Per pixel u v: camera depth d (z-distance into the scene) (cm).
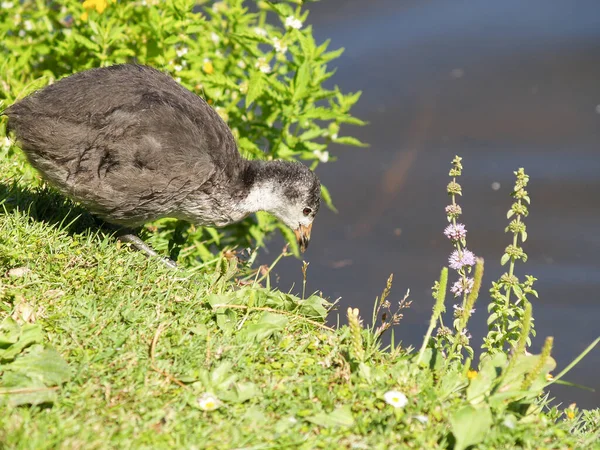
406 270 1122
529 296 1062
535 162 1333
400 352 564
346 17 1594
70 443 421
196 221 707
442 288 507
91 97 630
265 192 728
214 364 507
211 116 688
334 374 512
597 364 917
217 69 866
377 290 1062
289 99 826
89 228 645
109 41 820
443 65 1511
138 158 637
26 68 862
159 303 566
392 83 1467
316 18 1585
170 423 450
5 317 524
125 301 564
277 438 449
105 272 588
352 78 1470
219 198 696
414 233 1215
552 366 498
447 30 1577
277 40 833
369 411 477
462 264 568
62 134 620
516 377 491
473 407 452
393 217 1247
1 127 765
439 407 482
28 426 431
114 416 451
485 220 1238
